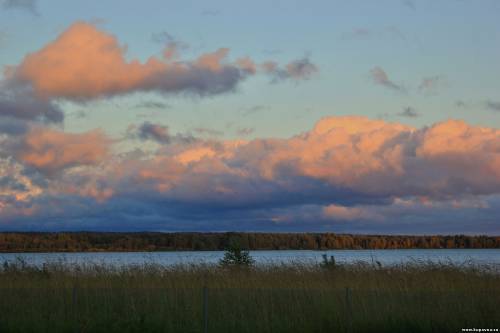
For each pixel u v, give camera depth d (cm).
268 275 2531
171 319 1975
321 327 1867
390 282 2344
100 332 1853
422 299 2036
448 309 1952
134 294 2225
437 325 1841
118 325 1875
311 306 2030
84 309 2148
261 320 1945
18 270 2728
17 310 2111
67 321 1972
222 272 2609
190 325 1930
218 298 2139
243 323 1917
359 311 1975
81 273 2656
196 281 2428
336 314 1945
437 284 2272
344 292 2122
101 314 2045
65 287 2364
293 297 2123
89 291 2289
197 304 2100
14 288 2386
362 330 1850
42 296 2270
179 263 2736
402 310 1959
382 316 1928
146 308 2091
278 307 2062
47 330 1873
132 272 2620
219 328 1909
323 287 2264
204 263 2780
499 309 1914
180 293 2206
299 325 1884
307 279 2434
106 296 2212
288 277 2488
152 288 2277
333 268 2619
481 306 1930
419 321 1856
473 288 2230
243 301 2105
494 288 2225
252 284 2378
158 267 2669
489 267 2475
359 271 2558
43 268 2738
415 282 2320
